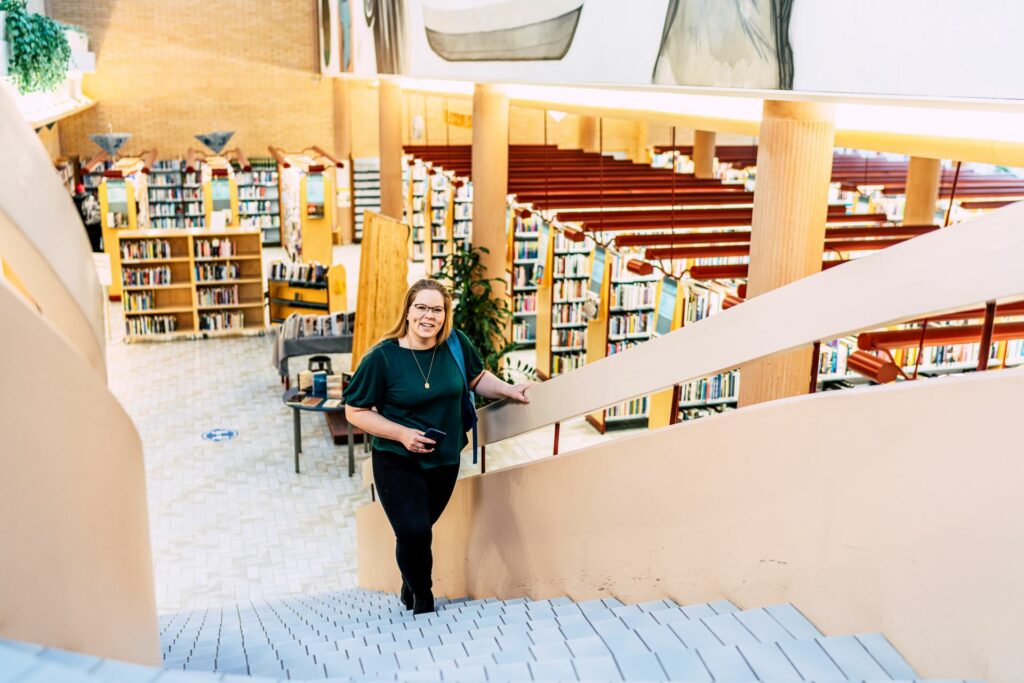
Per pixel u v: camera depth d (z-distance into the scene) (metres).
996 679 1.74
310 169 18.42
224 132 21.55
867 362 5.62
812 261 4.66
